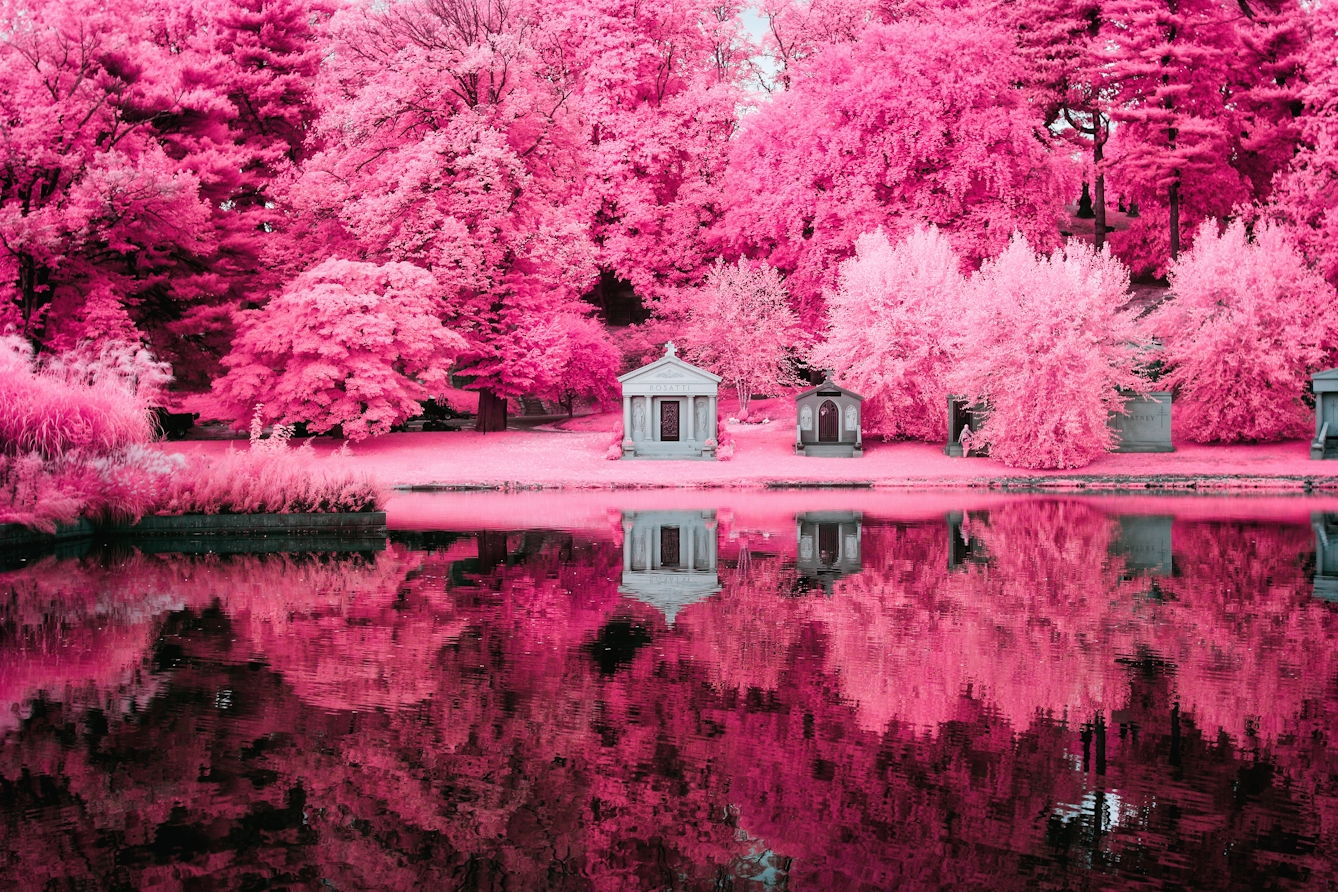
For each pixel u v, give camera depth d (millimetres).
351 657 9844
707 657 9836
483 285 46156
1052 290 38469
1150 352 43812
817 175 51531
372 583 14570
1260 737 7355
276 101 52625
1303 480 35281
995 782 6484
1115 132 59531
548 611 12336
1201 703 8227
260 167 53156
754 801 6227
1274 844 5516
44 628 11281
